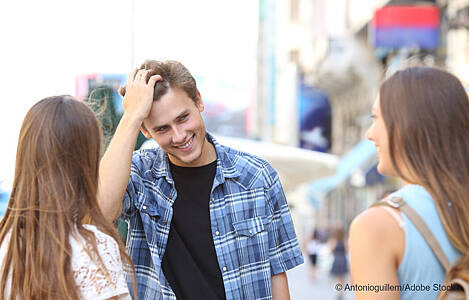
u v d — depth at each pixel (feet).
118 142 7.37
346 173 69.62
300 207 96.32
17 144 6.30
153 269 8.05
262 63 152.05
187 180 8.17
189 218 8.09
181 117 7.60
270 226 8.32
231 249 8.01
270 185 8.43
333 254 41.52
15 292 5.94
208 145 8.29
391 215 6.00
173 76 7.63
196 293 7.84
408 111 6.14
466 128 6.15
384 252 5.92
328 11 91.04
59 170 6.07
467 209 5.84
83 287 5.82
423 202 6.04
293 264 8.40
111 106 9.44
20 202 6.09
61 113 6.20
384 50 63.36
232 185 8.20
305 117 106.73
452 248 5.87
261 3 151.53
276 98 143.84
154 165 8.36
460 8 43.04
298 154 33.78
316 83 98.43
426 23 44.80
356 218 6.17
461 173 5.99
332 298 38.37
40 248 5.86
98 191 6.78
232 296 7.85
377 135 6.50
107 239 6.12
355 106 91.09
